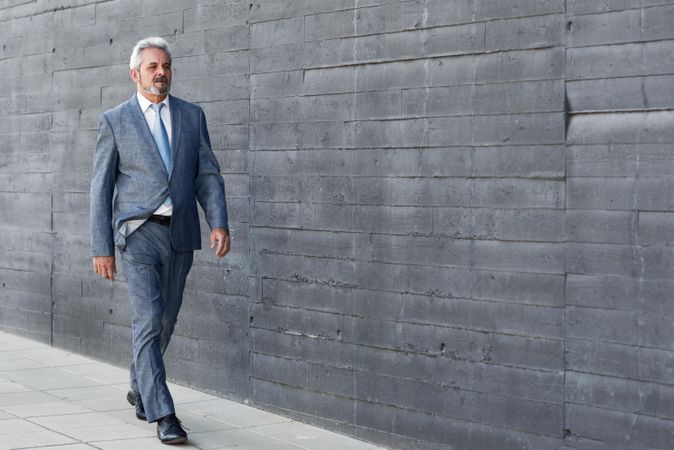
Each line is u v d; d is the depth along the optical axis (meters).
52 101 8.02
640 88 4.27
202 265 6.64
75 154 7.78
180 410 6.23
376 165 5.45
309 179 5.86
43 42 8.10
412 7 5.22
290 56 5.95
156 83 5.61
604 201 4.42
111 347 7.49
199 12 6.62
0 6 8.62
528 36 4.68
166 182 5.64
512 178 4.78
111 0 7.39
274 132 6.08
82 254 7.74
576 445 4.56
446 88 5.07
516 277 4.78
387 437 5.45
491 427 4.92
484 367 4.94
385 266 5.42
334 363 5.73
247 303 6.31
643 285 4.29
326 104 5.73
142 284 5.59
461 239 5.03
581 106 4.49
